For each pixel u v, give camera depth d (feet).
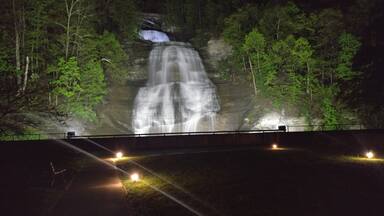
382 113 136.87
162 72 193.57
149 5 265.13
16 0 135.03
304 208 33.73
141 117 170.19
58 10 151.94
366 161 63.41
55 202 35.17
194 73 195.83
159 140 93.66
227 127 168.25
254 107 166.40
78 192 40.04
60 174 53.06
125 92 177.17
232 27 177.17
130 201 36.65
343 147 88.28
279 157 68.64
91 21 171.12
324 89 150.30
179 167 59.82
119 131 157.48
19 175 52.03
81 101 142.72
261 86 163.53
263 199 37.04
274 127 157.28
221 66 189.67
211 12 216.54
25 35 142.41
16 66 130.31
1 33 137.90
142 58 199.11
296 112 158.61
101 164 66.49
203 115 175.22
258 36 163.43
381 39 162.09
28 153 78.38
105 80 173.88
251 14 183.73
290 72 158.81
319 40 168.55
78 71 137.69
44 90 77.36
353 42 152.66
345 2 189.37
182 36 241.96
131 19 202.49
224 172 53.47
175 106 178.19
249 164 60.34
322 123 145.18
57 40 151.94
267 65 161.38
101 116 158.61
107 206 33.42
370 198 37.50
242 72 180.55
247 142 96.68
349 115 145.79
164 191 42.01
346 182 45.24
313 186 42.83
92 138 88.33
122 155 80.74
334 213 32.19
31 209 32.30
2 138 90.38
